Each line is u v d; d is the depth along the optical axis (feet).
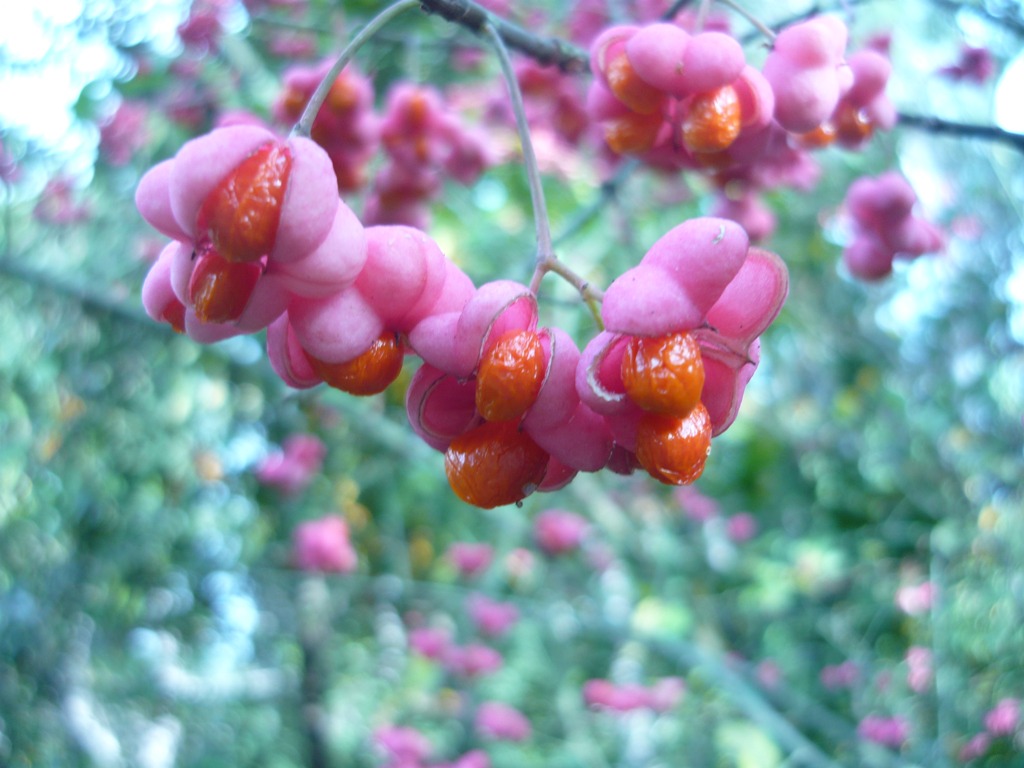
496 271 0.83
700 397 0.26
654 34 0.33
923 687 0.97
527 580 0.98
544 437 0.26
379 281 0.26
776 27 0.45
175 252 0.27
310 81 0.42
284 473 0.91
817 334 1.11
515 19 0.67
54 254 0.82
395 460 0.98
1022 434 1.10
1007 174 1.09
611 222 0.80
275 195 0.24
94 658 0.91
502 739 0.87
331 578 0.93
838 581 1.07
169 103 0.67
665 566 1.02
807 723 0.93
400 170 0.50
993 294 1.11
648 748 0.90
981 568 1.05
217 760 0.91
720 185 0.48
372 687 0.99
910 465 1.12
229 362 0.83
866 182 0.49
